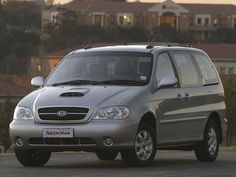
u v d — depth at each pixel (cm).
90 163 2405
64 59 2383
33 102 2139
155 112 2197
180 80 2377
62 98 2108
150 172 2042
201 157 2508
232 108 6109
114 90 2145
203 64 2569
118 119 2062
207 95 2514
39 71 14812
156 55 2302
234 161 2544
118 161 2514
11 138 2166
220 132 2616
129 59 2284
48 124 2089
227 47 17825
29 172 2038
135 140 2106
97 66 2286
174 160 2578
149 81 2217
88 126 2050
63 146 2078
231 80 6372
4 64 17250
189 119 2388
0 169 2138
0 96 10856
